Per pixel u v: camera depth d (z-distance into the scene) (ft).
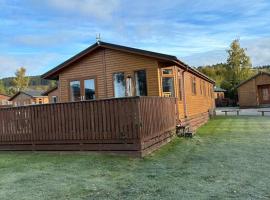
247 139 47.44
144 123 36.83
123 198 21.83
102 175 28.19
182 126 51.93
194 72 68.74
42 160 36.09
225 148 39.99
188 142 45.65
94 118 37.81
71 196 22.74
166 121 46.01
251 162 31.45
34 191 24.25
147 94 51.96
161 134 42.93
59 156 37.99
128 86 53.26
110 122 36.96
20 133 42.32
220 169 28.96
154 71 51.52
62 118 39.65
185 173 27.94
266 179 25.27
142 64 52.44
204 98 88.84
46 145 40.68
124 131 36.24
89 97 56.70
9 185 26.16
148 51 51.19
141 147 35.58
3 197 23.16
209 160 32.99
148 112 38.47
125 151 36.27
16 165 33.96
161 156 35.86
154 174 27.94
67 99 58.54
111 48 54.03
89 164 32.76
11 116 42.91
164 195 22.12
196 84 75.97
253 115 102.22
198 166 30.45
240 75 191.52
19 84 270.05
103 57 55.67
